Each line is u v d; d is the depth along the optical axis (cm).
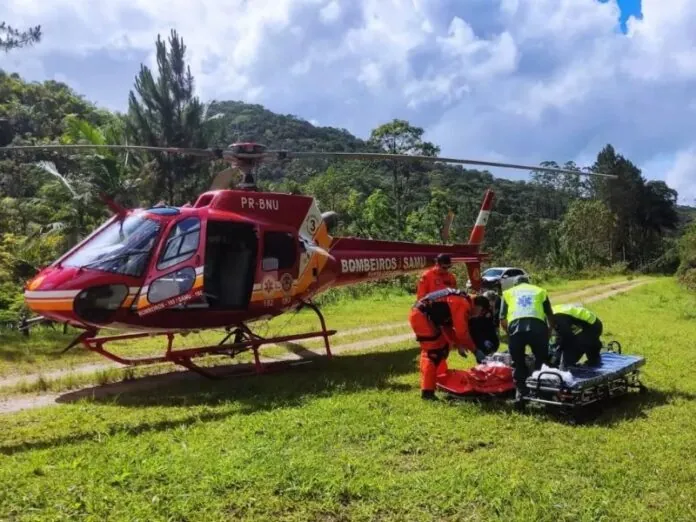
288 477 476
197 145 2186
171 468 492
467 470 504
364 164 7250
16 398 784
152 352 1123
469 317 810
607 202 8350
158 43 2145
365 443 578
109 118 2703
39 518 405
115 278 788
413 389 814
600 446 575
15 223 2205
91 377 880
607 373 714
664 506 444
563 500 448
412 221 3784
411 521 420
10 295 1580
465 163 984
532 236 6938
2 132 4338
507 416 677
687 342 1255
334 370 955
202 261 839
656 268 7188
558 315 769
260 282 916
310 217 1026
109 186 2139
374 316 1727
